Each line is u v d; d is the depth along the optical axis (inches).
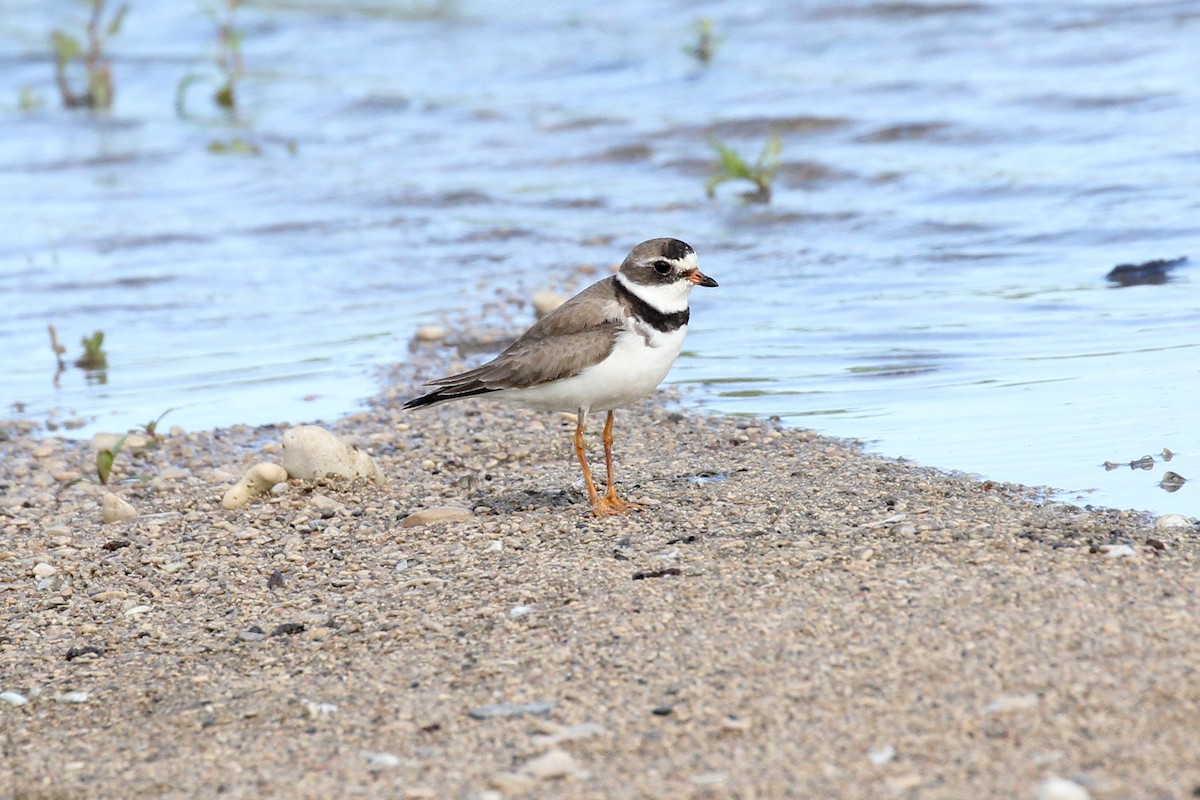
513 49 1366.9
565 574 386.9
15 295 842.8
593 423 574.9
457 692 324.5
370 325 757.9
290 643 368.5
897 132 1003.3
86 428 636.1
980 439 509.4
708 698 305.7
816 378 611.2
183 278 864.9
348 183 1043.9
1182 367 566.6
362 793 282.4
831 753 279.0
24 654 383.9
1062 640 313.1
